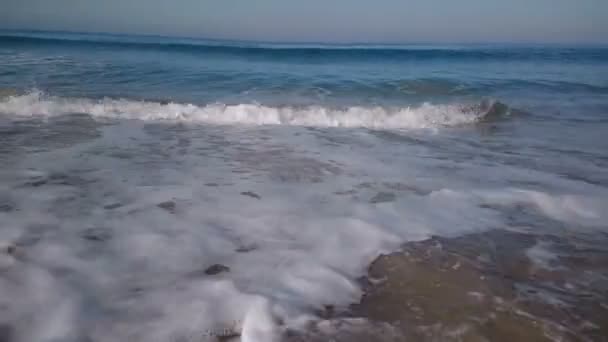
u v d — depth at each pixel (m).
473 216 3.70
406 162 5.40
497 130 7.71
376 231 3.34
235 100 9.52
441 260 2.90
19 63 13.87
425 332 2.14
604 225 3.57
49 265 2.66
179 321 2.17
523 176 4.89
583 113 9.40
